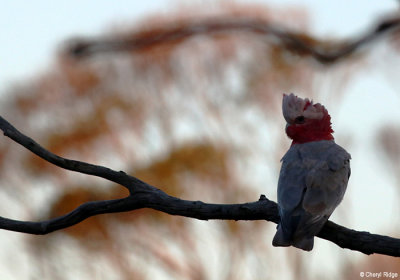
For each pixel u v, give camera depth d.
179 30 17.59
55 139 23.11
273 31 16.91
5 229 6.15
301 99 8.34
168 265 21.78
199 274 21.86
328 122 8.27
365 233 6.46
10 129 6.06
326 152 7.58
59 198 21.48
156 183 22.00
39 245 21.02
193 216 6.35
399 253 6.29
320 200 6.91
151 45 17.92
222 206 6.45
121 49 17.70
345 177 7.39
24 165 22.30
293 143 8.27
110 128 23.48
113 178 6.23
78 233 20.77
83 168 6.16
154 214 21.30
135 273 21.45
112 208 6.22
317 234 6.70
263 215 6.70
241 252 22.30
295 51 16.66
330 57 15.82
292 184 7.10
